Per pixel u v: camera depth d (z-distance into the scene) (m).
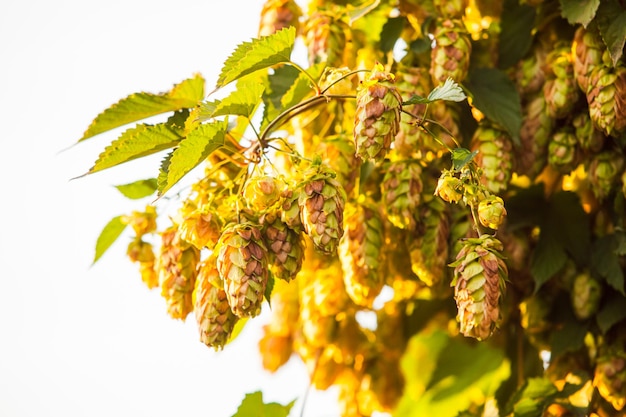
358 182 0.97
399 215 0.96
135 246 0.97
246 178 0.90
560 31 0.98
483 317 0.86
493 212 0.85
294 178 0.89
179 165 0.88
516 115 0.95
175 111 0.96
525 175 0.97
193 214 0.90
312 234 0.87
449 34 0.96
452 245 0.97
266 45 0.89
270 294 0.92
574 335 0.98
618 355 0.96
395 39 0.98
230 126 0.96
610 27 0.93
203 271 0.90
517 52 0.97
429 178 0.97
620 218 0.96
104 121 0.96
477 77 0.96
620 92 0.92
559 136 0.96
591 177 0.96
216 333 0.89
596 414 0.96
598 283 0.97
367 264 0.96
